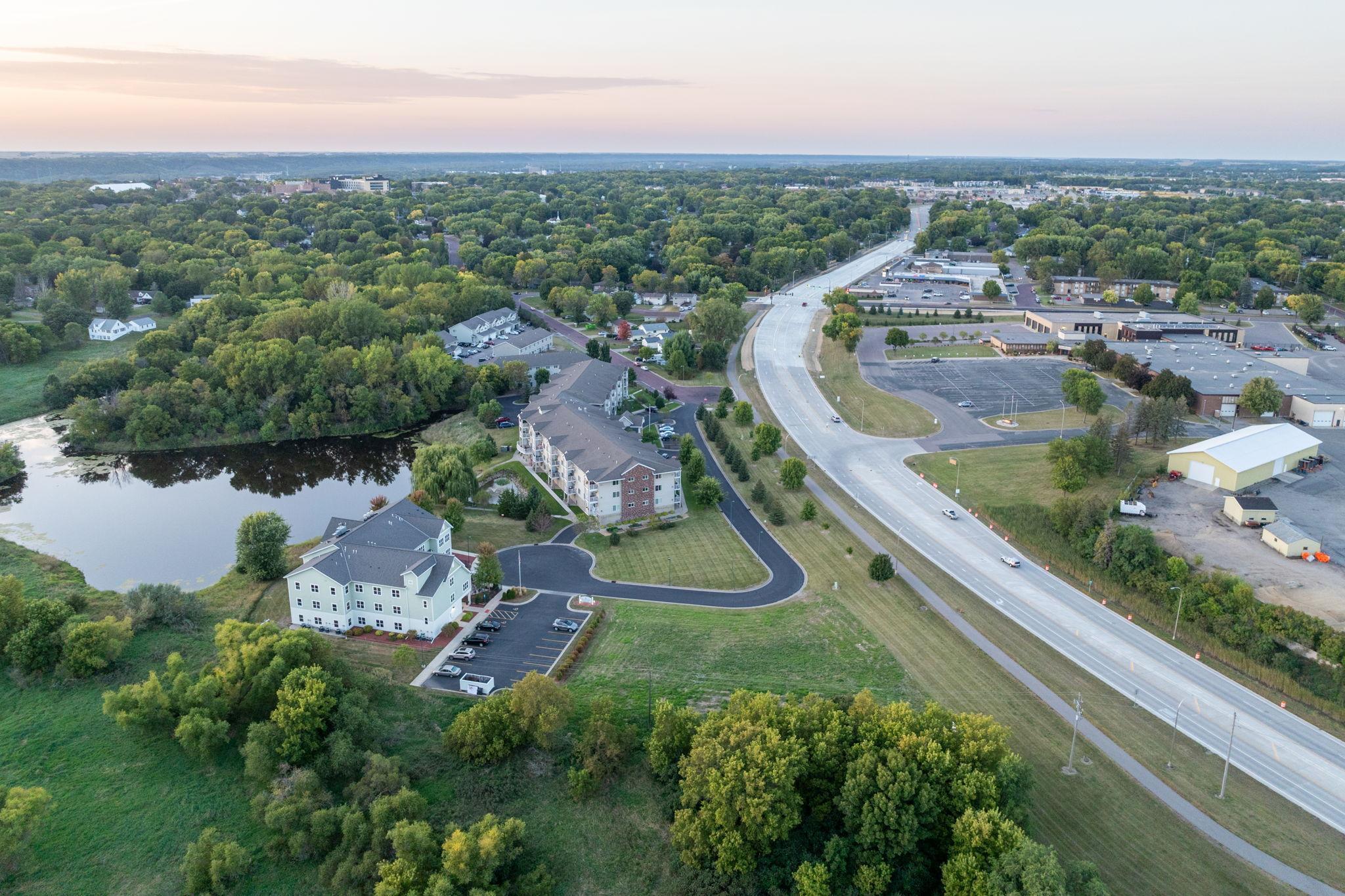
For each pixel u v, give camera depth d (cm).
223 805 8356
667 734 8612
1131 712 9650
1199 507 13688
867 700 8562
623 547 13638
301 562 13088
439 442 19375
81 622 10306
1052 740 9181
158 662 10269
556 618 11462
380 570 10962
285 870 7756
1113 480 14975
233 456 18862
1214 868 7612
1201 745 9144
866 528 14262
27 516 15438
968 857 6975
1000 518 14275
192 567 13462
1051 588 12388
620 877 7738
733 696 8900
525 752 8956
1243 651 10512
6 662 10131
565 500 15375
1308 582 11231
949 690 10019
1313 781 8656
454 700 9725
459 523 13875
